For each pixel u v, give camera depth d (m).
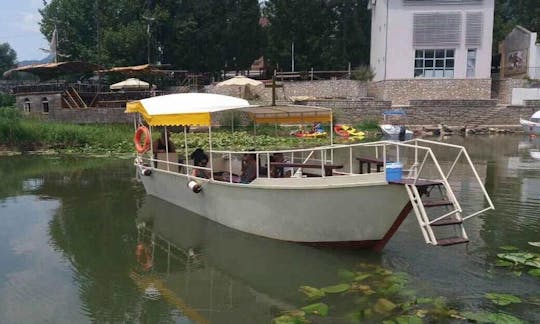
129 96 32.31
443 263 7.80
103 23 40.00
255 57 44.69
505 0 53.66
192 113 10.37
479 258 8.01
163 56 42.19
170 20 40.00
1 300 6.80
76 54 41.78
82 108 30.73
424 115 35.25
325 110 10.52
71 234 9.96
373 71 42.31
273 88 28.97
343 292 6.73
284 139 27.03
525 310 6.14
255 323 6.07
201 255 8.59
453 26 37.03
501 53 44.50
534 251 8.34
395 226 7.77
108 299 6.85
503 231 9.49
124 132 27.78
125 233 10.02
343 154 21.83
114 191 14.17
